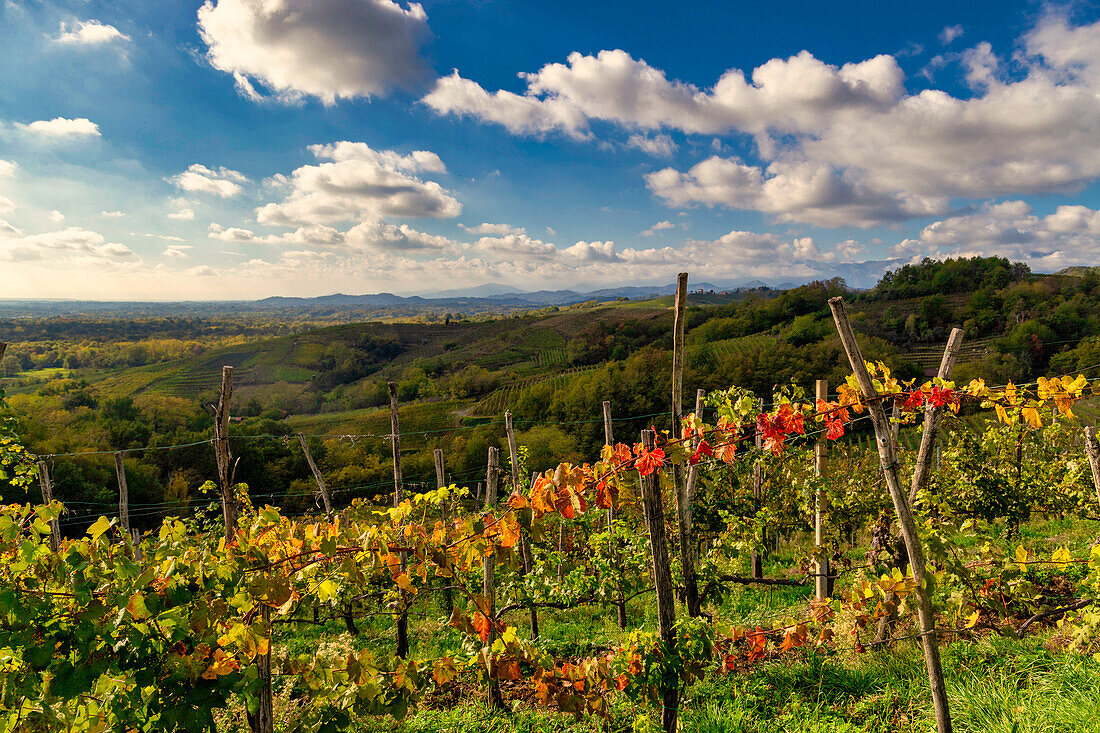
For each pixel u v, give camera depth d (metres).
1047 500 7.68
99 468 34.56
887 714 4.10
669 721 3.89
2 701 2.24
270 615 3.08
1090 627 4.06
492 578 5.17
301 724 3.12
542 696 3.84
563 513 3.38
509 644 3.76
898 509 3.38
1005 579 4.68
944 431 8.02
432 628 7.68
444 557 3.34
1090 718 3.46
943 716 3.40
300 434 10.13
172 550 2.92
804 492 6.96
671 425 3.75
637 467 3.50
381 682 3.26
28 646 2.28
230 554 2.84
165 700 2.46
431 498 3.39
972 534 5.06
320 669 3.21
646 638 3.87
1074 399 3.06
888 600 3.64
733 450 3.60
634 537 6.89
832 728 4.04
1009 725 3.57
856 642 4.70
